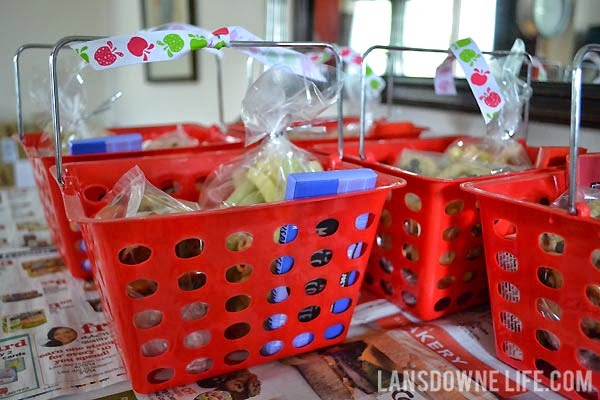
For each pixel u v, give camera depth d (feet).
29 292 2.41
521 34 2.80
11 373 1.77
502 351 1.85
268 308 1.75
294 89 2.08
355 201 1.73
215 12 5.62
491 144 2.52
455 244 2.06
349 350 1.94
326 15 4.45
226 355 1.76
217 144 2.72
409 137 3.06
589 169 1.95
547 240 1.65
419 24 3.52
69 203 1.57
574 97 1.46
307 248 1.72
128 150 2.64
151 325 1.61
